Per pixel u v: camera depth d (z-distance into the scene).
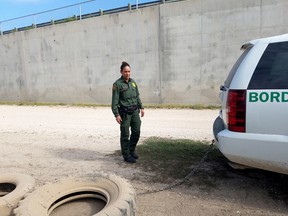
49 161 4.96
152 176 4.01
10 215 2.72
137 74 13.70
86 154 5.29
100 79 14.94
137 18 13.30
